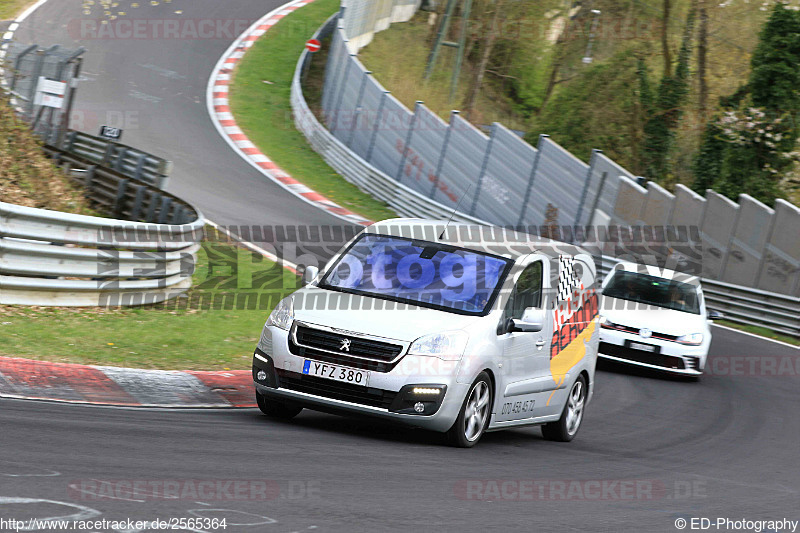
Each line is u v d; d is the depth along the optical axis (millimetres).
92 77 119438
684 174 148625
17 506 15922
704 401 45906
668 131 144500
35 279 40250
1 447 20016
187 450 22281
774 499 26625
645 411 41750
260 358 27266
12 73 76125
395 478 22078
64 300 41688
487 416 27906
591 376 34531
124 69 124688
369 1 147875
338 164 105438
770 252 74375
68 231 41188
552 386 31312
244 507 17688
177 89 122125
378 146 109875
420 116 105250
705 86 151125
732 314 72750
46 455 19891
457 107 149750
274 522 16938
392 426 29797
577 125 148500
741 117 113062
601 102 148750
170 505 17234
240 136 109625
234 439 24359
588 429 36531
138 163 70312
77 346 35281
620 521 21062
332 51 131375
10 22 130500
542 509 21125
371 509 18844
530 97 176125
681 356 49844
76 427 23297
